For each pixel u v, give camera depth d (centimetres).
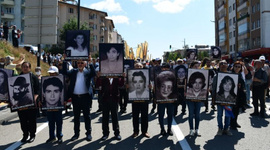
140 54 2512
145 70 611
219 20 5619
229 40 5162
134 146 536
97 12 6712
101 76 593
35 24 968
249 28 4119
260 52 3438
